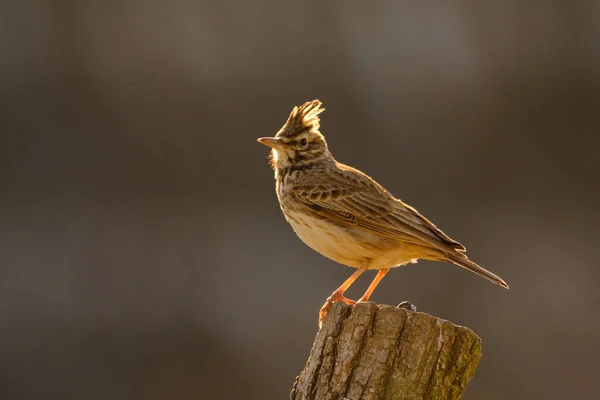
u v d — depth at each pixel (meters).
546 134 19.08
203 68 19.05
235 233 17.91
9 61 18.86
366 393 7.13
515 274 17.73
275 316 16.70
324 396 7.23
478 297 16.77
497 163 18.89
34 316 16.52
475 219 18.36
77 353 16.22
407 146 18.72
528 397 16.11
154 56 19.09
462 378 7.24
